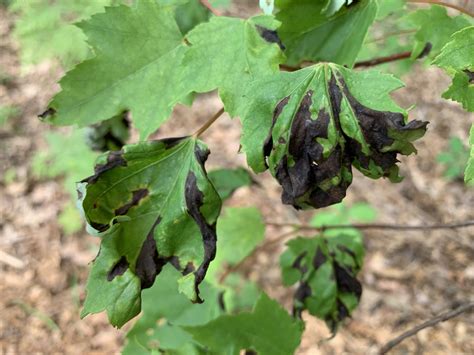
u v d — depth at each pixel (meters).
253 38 0.18
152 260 0.18
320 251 0.32
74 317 0.77
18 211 0.88
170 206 0.18
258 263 0.81
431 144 0.99
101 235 0.18
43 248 0.84
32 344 0.73
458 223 0.30
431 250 0.85
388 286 0.81
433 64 0.16
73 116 0.20
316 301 0.32
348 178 0.16
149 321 0.27
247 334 0.22
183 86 0.18
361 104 0.16
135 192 0.18
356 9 0.20
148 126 0.20
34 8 0.69
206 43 0.18
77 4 0.51
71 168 0.83
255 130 0.16
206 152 0.18
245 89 0.18
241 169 0.33
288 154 0.16
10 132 0.98
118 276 0.17
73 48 0.68
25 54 0.70
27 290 0.79
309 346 0.73
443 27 0.24
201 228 0.18
